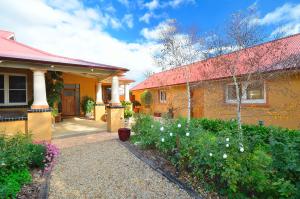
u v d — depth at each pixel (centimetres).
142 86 1877
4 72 930
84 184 381
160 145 491
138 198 332
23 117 645
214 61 617
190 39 741
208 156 342
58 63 693
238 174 302
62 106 1391
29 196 325
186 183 374
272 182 284
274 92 721
